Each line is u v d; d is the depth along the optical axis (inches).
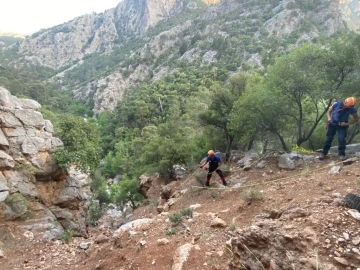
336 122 344.8
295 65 451.5
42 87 3919.8
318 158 379.6
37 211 474.9
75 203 588.4
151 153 812.6
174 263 210.4
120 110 3356.3
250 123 506.9
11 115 502.6
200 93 730.2
